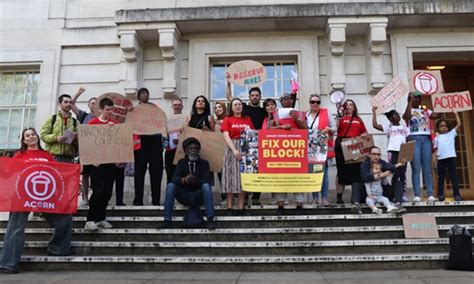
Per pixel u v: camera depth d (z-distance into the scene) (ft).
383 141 26.71
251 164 19.86
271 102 21.15
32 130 17.43
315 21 27.53
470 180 29.25
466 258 15.33
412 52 27.89
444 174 22.47
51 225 16.93
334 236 17.92
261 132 20.04
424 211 20.24
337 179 22.22
